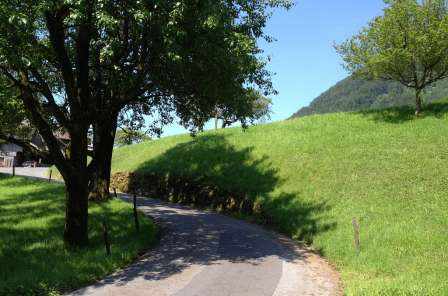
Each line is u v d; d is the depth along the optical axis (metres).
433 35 27.84
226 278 13.45
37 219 19.94
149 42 15.11
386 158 25.78
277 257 16.44
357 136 30.83
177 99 20.33
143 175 41.56
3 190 29.92
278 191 26.73
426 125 29.12
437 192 20.23
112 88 16.20
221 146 38.62
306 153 30.58
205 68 16.20
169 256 16.44
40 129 15.34
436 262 13.51
